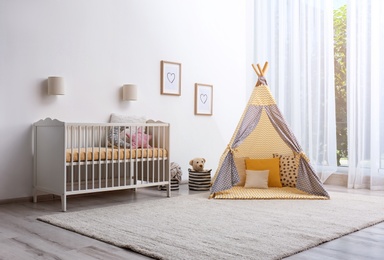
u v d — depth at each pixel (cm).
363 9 480
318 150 525
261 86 464
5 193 382
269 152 490
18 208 360
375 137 473
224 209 354
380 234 278
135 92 455
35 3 395
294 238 261
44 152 377
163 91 502
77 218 316
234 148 433
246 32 617
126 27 467
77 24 425
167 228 286
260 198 406
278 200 400
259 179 453
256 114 454
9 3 378
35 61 396
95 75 439
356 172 487
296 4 548
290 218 319
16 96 385
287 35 565
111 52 453
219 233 273
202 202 388
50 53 406
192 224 298
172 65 512
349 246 250
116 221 307
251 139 493
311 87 534
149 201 394
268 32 584
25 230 283
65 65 416
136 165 407
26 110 391
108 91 450
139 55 480
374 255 232
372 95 473
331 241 261
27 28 390
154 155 419
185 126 532
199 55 549
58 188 356
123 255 231
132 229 283
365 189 480
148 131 434
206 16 558
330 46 516
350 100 489
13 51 382
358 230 288
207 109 558
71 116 421
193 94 541
